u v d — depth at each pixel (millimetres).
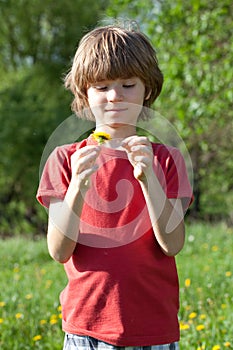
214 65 8062
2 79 20812
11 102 19438
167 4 8523
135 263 2082
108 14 8914
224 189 16719
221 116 8828
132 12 8930
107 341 2059
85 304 2102
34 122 18906
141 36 2240
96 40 2164
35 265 7879
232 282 5402
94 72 2104
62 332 4074
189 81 7914
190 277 5816
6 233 19500
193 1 7820
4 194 19703
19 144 18953
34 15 20078
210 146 14227
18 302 5062
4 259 8539
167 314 2111
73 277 2150
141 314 2070
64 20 20312
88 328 2092
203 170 15844
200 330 3875
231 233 9500
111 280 2072
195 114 7930
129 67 2096
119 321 2055
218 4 7918
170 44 8305
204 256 7637
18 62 21109
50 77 20016
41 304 4965
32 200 19391
